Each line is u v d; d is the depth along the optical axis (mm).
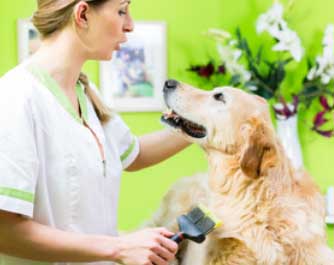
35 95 1152
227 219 1349
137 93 2312
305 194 1355
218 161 1396
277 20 2107
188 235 1186
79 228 1210
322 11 2195
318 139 2129
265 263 1310
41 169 1147
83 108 1283
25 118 1110
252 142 1338
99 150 1254
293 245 1314
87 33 1177
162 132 1589
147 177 2193
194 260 1365
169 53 2303
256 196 1335
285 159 1368
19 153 1080
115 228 1330
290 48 2098
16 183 1069
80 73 1327
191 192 1492
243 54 2215
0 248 1112
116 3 1183
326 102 2129
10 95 1123
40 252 1098
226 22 2264
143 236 1135
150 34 2289
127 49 2291
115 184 1314
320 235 1343
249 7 2238
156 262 1121
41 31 1205
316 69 2137
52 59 1200
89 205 1217
